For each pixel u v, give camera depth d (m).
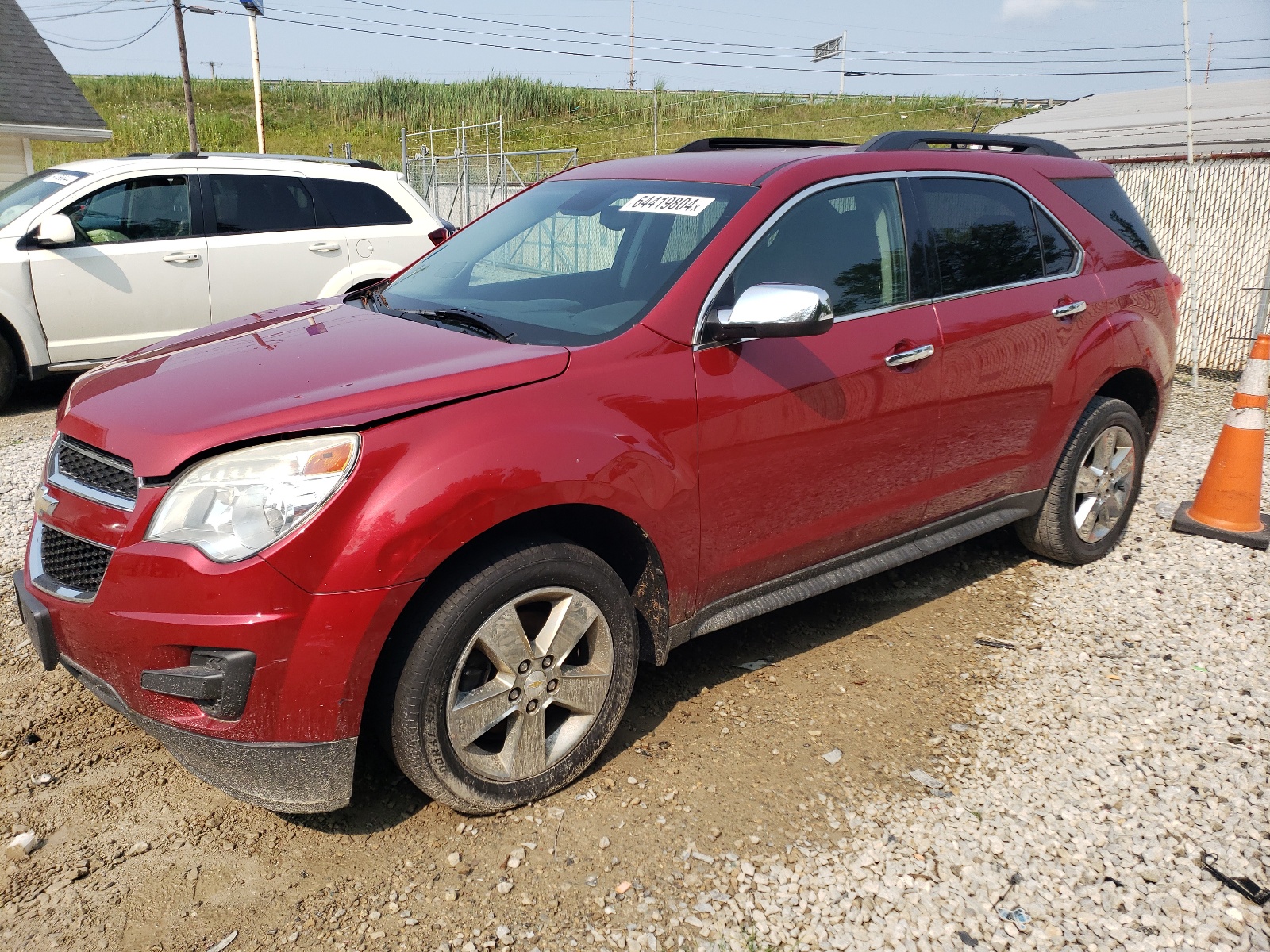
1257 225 8.65
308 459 2.29
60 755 2.97
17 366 7.42
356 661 2.31
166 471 2.31
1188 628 3.94
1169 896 2.45
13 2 17.52
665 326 2.87
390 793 2.81
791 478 3.15
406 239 8.39
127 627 2.31
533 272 3.43
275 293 7.92
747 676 3.53
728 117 38.59
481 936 2.29
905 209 3.56
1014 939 2.31
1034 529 4.41
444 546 2.35
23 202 7.51
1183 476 5.88
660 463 2.77
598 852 2.58
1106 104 14.64
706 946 2.28
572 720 2.81
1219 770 2.98
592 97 44.59
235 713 2.30
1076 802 2.83
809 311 2.69
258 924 2.31
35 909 2.34
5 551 4.54
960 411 3.63
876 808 2.79
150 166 7.56
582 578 2.67
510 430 2.49
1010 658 3.70
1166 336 4.57
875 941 2.30
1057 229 4.13
